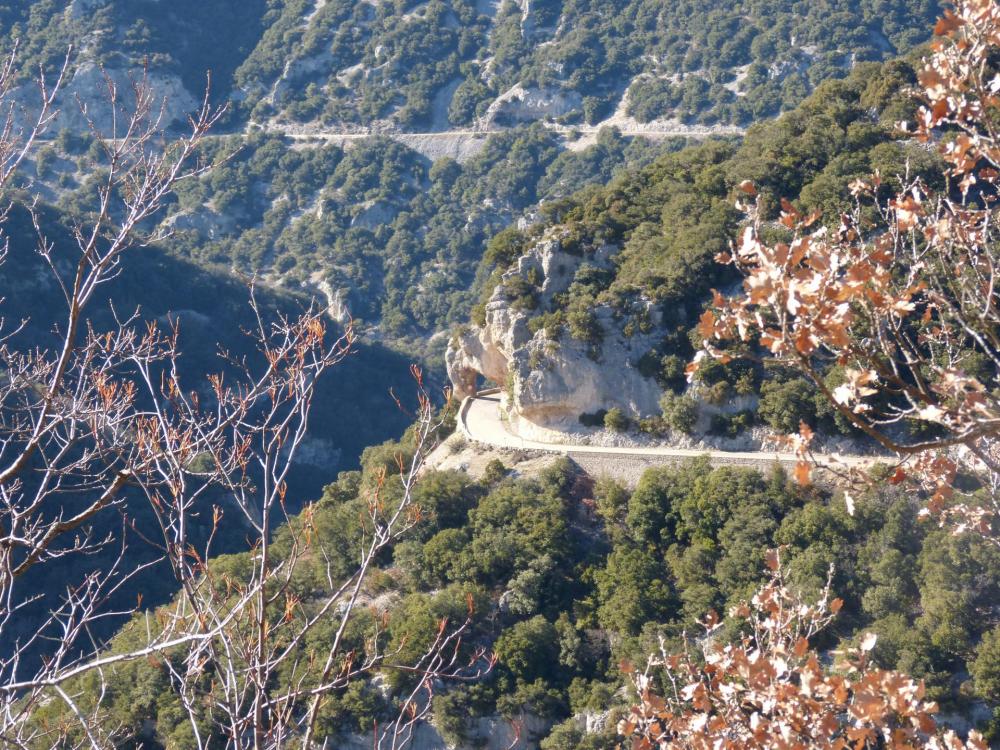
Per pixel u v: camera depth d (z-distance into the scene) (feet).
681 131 599.98
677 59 641.40
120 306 344.08
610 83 649.61
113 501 59.98
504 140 615.57
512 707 165.27
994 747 143.84
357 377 413.59
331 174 609.01
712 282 226.17
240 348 385.70
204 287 395.75
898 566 165.99
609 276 235.81
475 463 225.35
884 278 52.80
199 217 572.92
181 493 59.47
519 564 189.98
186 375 354.95
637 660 160.35
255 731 53.72
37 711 121.80
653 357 220.02
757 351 215.31
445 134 648.38
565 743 155.94
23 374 78.33
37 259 313.12
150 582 230.89
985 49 51.29
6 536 56.34
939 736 54.39
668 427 216.13
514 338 233.14
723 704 57.88
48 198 483.92
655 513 194.80
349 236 555.69
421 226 572.92
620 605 176.24
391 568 196.03
